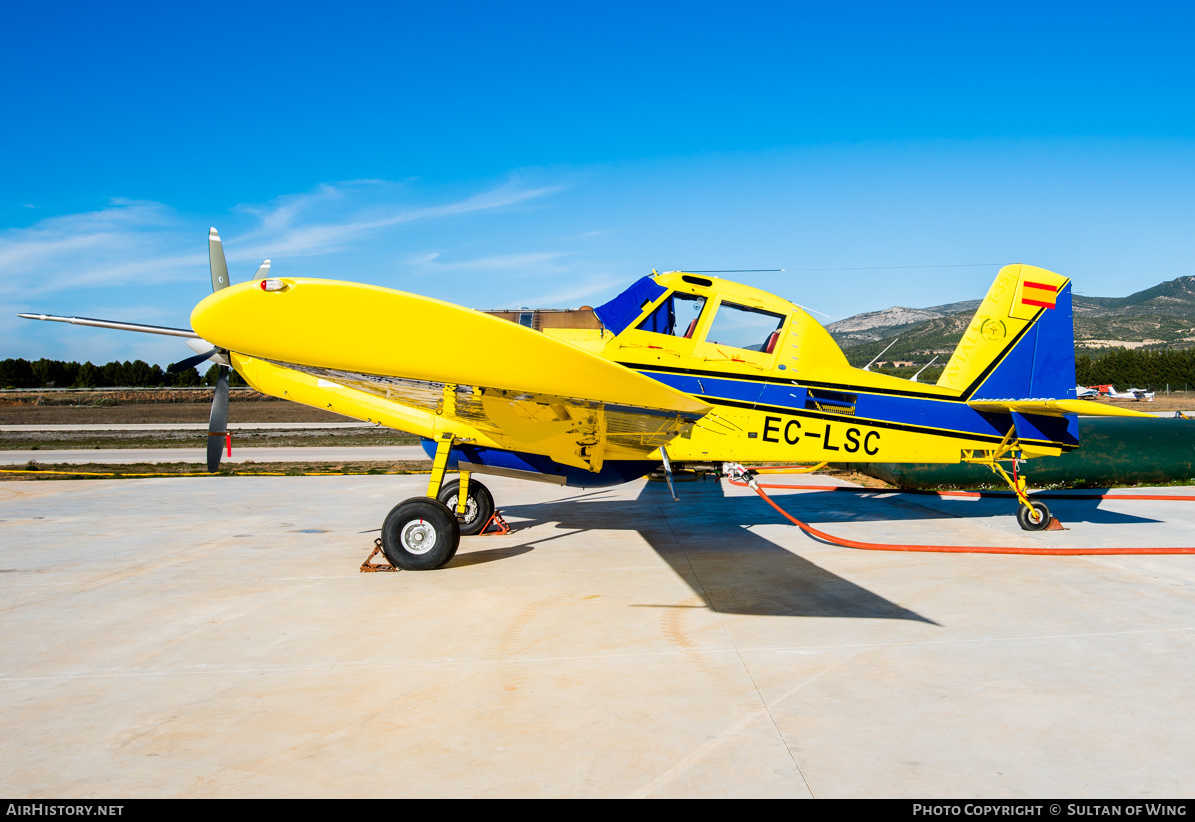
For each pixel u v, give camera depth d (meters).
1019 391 7.41
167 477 12.32
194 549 6.22
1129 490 10.01
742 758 2.47
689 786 2.28
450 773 2.37
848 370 6.69
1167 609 4.27
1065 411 6.70
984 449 7.09
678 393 4.84
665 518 7.88
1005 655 3.50
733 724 2.74
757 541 6.52
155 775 2.37
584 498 9.54
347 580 5.11
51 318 6.12
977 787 2.27
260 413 35.28
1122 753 2.50
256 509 8.61
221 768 2.42
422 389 5.45
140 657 3.53
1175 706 2.89
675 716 2.82
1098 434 10.20
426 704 2.95
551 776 2.35
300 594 4.72
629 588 4.84
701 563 5.59
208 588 4.89
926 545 6.23
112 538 6.74
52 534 6.96
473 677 3.25
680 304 6.42
